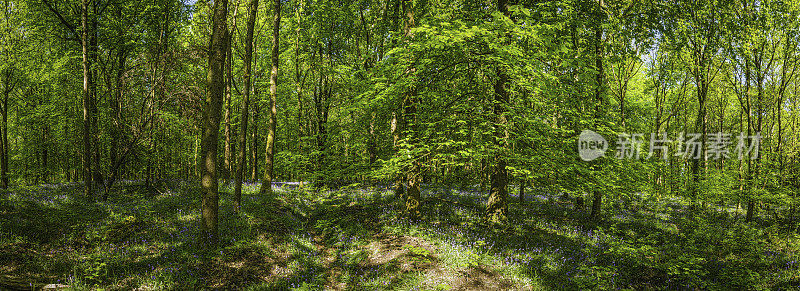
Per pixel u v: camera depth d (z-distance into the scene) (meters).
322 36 19.81
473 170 14.50
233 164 33.41
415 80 10.12
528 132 9.49
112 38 16.84
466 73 11.27
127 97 15.12
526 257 8.51
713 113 29.41
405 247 8.93
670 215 18.22
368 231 11.02
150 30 17.62
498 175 12.41
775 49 16.47
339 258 9.21
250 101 21.06
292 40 19.53
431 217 12.36
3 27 17.31
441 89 11.68
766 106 21.48
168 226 9.88
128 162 15.82
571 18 11.28
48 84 19.12
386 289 6.92
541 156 9.39
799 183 15.99
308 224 12.84
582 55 11.63
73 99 17.44
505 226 11.56
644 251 8.30
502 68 9.82
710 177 17.39
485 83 12.39
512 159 9.51
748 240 10.24
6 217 8.88
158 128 15.83
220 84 8.82
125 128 14.73
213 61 8.66
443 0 13.42
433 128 10.33
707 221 14.01
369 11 19.39
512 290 6.79
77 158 22.61
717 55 18.19
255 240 9.30
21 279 6.14
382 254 8.82
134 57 16.41
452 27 8.88
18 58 17.52
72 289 5.98
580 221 14.02
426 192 17.95
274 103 16.39
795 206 15.10
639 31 13.14
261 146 33.38
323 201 16.75
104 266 7.08
